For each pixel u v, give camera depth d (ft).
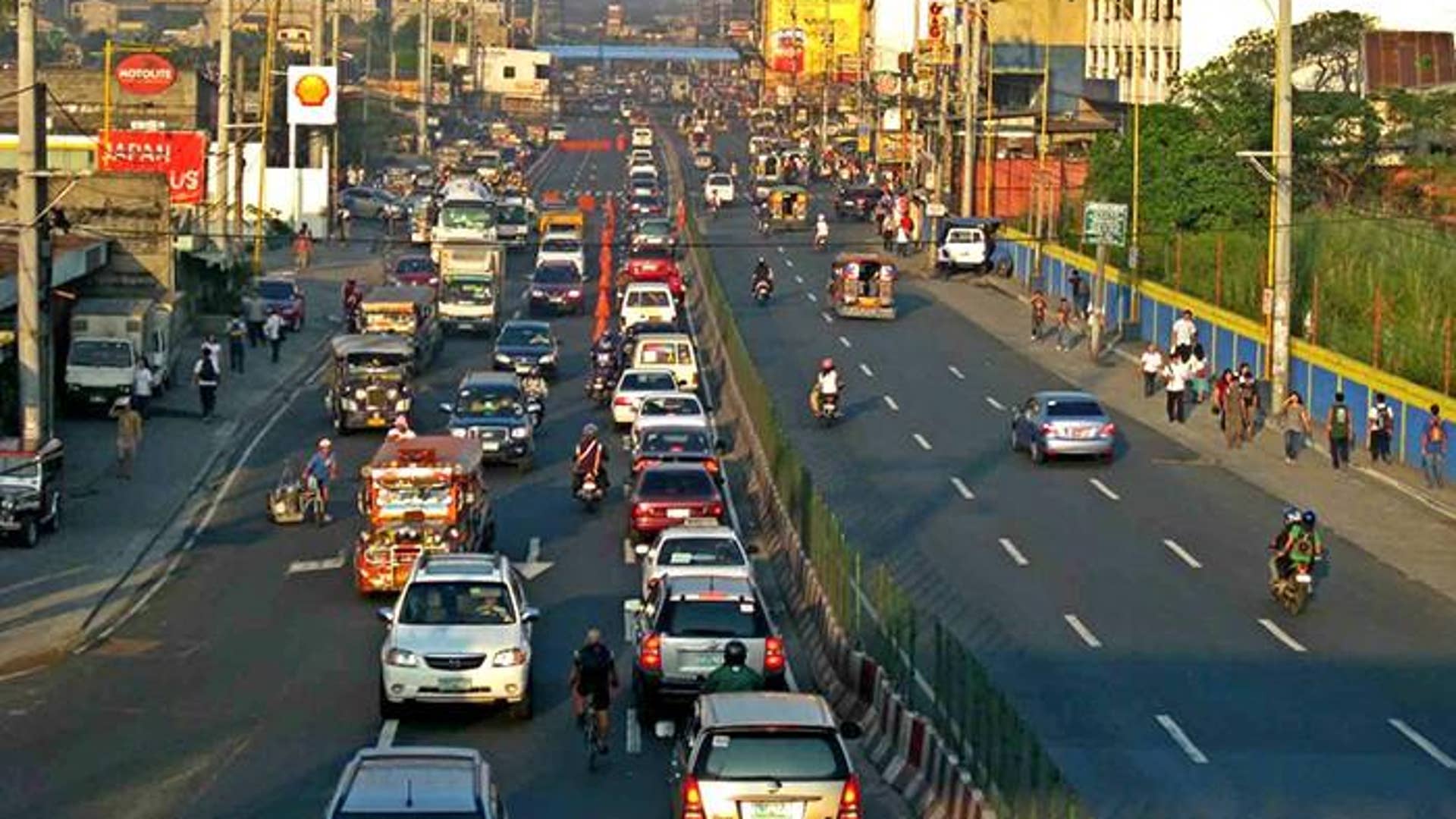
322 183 493.77
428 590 140.05
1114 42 574.15
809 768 100.42
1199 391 291.17
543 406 276.41
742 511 215.31
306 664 155.53
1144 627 165.58
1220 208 392.88
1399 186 380.37
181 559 195.31
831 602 155.84
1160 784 123.75
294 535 206.39
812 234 519.19
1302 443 255.91
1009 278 434.71
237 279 362.53
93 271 302.86
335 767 126.93
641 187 585.63
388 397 262.47
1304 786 123.85
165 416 273.33
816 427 267.18
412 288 323.98
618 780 124.47
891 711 128.98
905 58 651.25
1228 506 219.00
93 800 119.24
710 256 440.45
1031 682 148.05
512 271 452.35
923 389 298.97
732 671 123.34
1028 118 567.59
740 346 276.00
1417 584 183.83
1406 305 284.00
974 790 107.14
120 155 357.41
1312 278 296.92
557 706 143.13
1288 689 147.43
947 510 214.69
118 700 144.77
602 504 221.87
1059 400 244.42
